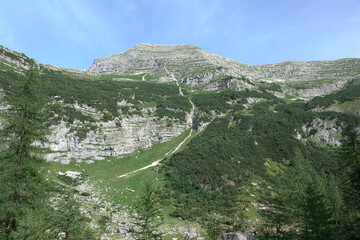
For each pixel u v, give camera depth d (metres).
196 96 178.88
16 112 22.77
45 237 18.69
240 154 89.94
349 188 30.27
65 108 103.62
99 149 98.19
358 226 29.72
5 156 21.12
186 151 93.75
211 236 42.25
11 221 19.58
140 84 196.88
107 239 39.47
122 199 64.19
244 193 68.56
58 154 86.31
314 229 31.19
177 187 72.62
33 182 21.62
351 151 29.03
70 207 24.64
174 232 47.50
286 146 95.38
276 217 40.09
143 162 97.31
